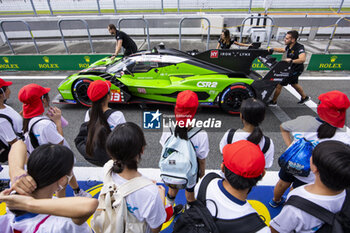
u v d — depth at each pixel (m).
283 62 3.76
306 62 6.67
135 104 4.76
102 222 1.07
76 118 4.25
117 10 11.76
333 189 0.96
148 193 1.06
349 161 0.90
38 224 0.85
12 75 6.76
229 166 0.96
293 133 1.68
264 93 4.04
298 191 1.10
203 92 4.09
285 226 1.11
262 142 1.61
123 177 1.11
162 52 4.30
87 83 4.18
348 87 5.54
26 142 1.87
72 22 10.35
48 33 10.71
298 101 4.89
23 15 12.04
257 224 0.96
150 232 1.24
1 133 1.90
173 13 11.47
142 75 4.27
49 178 0.88
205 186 1.13
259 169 0.92
